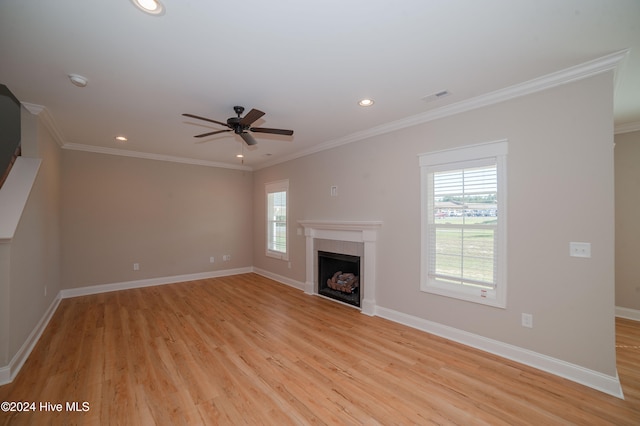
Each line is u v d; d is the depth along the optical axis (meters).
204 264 6.32
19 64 2.29
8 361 2.42
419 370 2.55
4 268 2.42
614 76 2.29
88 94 2.85
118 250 5.31
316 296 4.92
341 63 2.30
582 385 2.33
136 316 3.92
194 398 2.16
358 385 2.33
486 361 2.70
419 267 3.46
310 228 5.09
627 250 3.81
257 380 2.40
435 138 3.31
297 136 4.38
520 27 1.85
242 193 6.91
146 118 3.55
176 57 2.20
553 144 2.51
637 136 3.76
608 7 1.66
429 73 2.46
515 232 2.72
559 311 2.48
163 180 5.80
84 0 1.58
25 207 2.85
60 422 1.90
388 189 3.81
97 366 2.61
